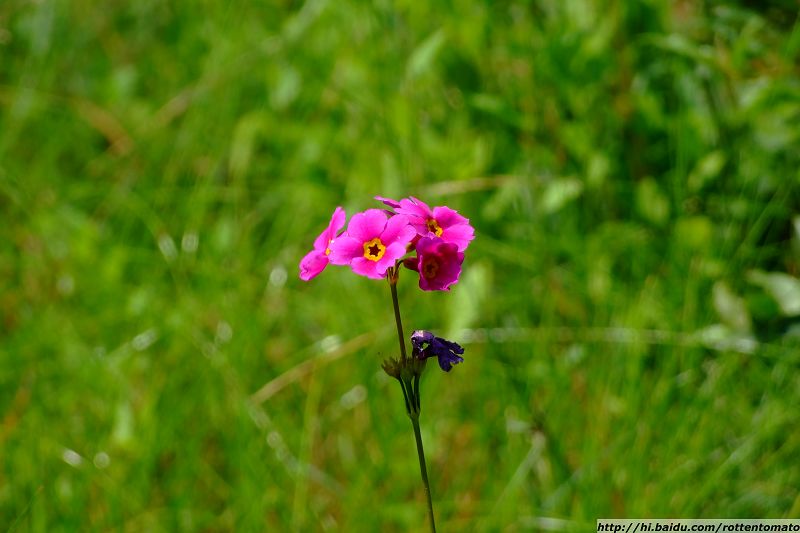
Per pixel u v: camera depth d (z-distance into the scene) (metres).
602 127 5.69
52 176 6.68
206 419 4.89
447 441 4.74
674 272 5.07
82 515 4.34
